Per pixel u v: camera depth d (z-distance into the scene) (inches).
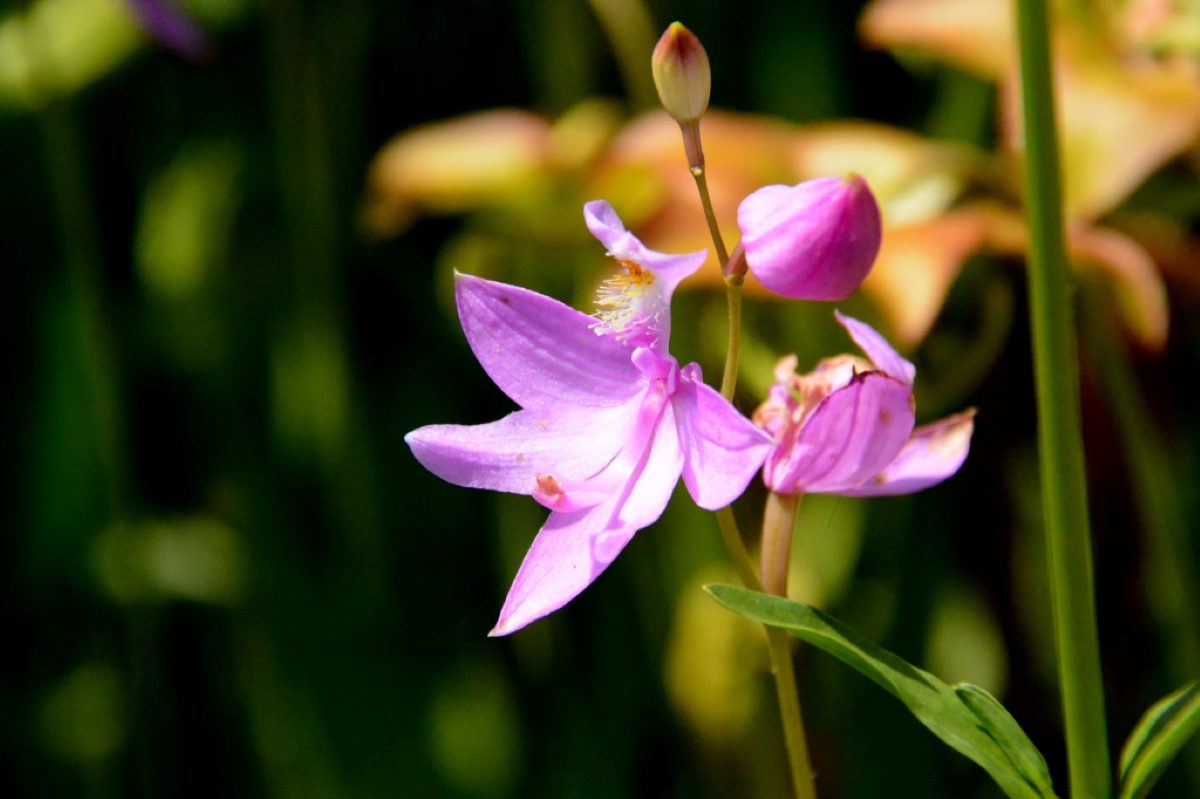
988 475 23.9
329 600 25.9
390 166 23.6
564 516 19.0
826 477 18.9
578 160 23.3
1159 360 23.3
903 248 21.4
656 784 25.8
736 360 18.6
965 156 22.4
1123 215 22.7
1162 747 18.6
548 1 25.9
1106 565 23.4
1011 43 22.4
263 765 25.7
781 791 23.5
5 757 26.3
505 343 19.2
